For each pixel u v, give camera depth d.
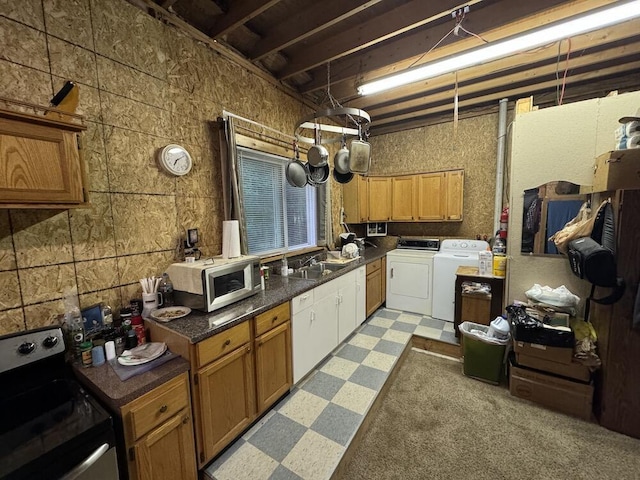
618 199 1.70
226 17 1.97
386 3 2.01
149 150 1.75
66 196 1.19
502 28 2.06
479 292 2.73
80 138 1.25
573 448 1.65
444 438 1.75
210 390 1.44
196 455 1.40
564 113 2.09
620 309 1.70
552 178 2.16
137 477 1.13
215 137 2.17
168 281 1.81
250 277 1.93
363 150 2.13
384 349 2.71
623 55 2.45
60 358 1.29
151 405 1.17
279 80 2.77
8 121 1.03
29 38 1.27
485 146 3.78
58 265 1.40
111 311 1.58
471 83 3.09
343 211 4.17
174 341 1.41
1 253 1.23
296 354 2.11
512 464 1.56
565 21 1.56
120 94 1.60
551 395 1.99
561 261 2.19
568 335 1.89
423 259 3.56
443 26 2.21
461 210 3.79
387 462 1.59
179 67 1.90
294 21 2.12
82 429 0.97
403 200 4.11
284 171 3.13
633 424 1.71
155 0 1.75
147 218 1.76
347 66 2.73
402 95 3.22
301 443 1.62
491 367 2.29
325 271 2.93
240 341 1.61
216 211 2.20
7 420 1.03
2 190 1.02
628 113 1.91
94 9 1.48
